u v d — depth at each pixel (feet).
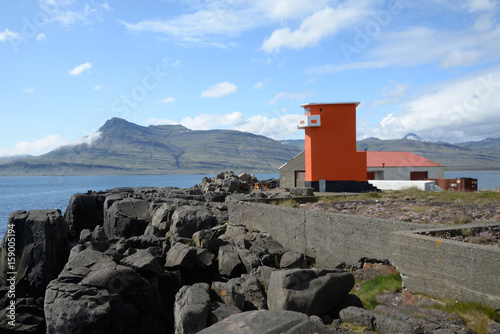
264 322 17.46
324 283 26.76
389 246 31.71
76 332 33.68
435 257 24.09
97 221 100.58
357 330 22.11
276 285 28.02
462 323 20.20
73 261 41.42
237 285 34.12
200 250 46.57
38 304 55.06
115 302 36.63
